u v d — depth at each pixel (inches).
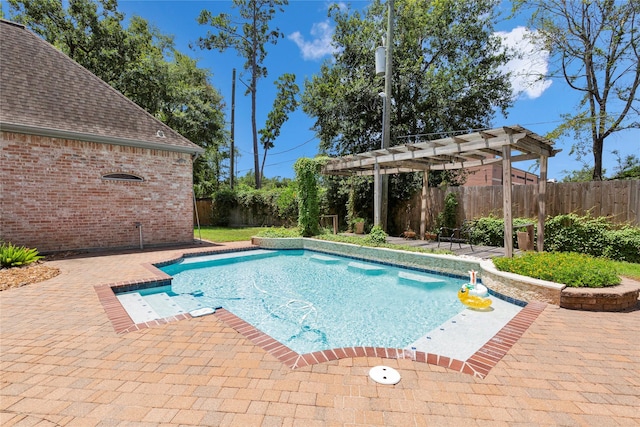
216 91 948.0
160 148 377.1
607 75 414.9
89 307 161.0
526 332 135.8
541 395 89.7
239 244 414.6
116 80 672.4
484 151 301.1
